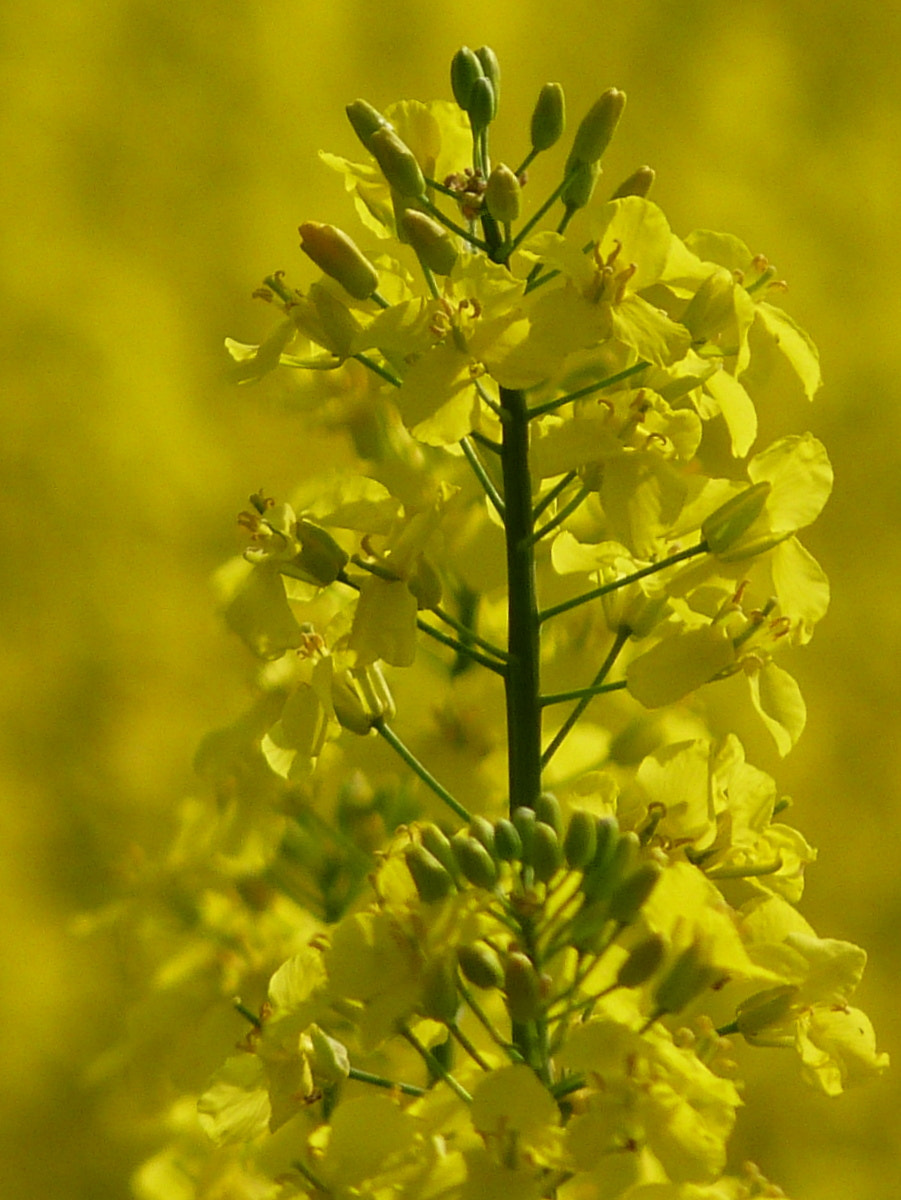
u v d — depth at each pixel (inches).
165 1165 30.3
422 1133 27.3
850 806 60.8
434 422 27.6
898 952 58.4
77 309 66.2
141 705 61.8
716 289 27.9
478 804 29.8
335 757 29.8
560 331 27.7
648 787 28.1
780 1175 52.3
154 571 64.3
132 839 51.9
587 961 27.8
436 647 29.9
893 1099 54.1
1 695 61.7
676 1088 27.1
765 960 27.9
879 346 66.0
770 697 28.2
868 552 65.1
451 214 31.5
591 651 30.0
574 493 28.9
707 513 28.2
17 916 57.1
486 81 28.6
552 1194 27.4
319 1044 28.0
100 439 65.3
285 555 28.2
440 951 27.5
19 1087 54.2
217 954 30.0
